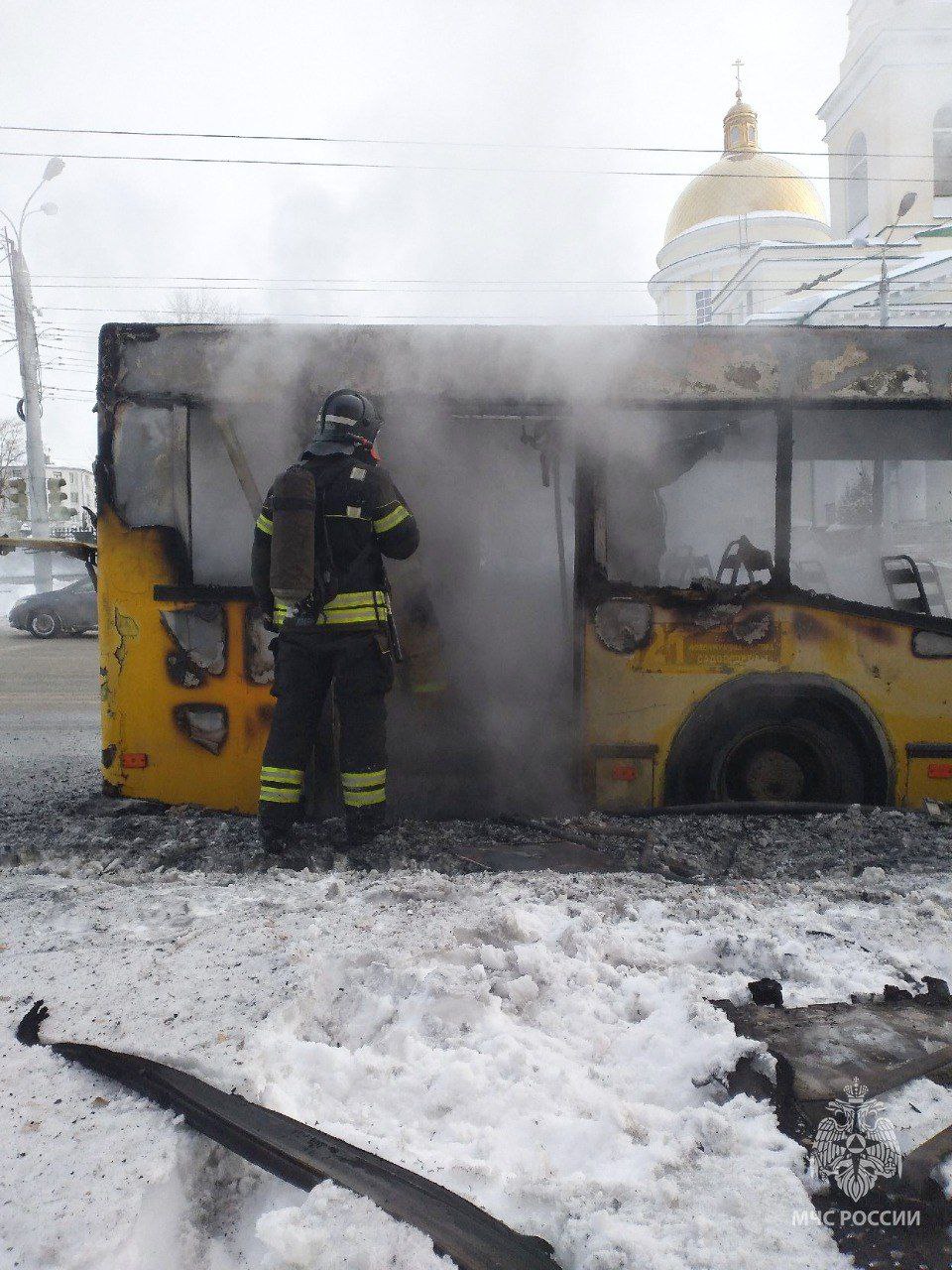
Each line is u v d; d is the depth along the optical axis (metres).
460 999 2.33
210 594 4.11
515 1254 1.51
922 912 3.01
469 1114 1.95
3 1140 1.75
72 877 3.40
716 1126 1.85
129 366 4.09
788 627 4.24
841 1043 2.20
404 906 3.03
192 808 4.17
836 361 4.20
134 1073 1.96
